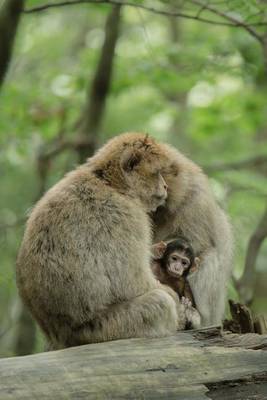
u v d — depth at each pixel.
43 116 21.31
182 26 30.59
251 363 8.96
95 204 10.08
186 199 11.71
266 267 20.31
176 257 11.40
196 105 26.12
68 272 9.76
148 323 9.83
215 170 21.39
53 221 9.95
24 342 19.16
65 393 8.29
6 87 21.36
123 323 9.80
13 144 22.27
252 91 24.88
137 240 10.09
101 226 9.94
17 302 20.30
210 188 12.23
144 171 10.87
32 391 8.20
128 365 8.76
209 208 11.93
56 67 26.25
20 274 10.35
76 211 9.97
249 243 15.81
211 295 11.73
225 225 12.31
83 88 22.09
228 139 30.06
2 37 14.00
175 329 9.98
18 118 21.61
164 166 11.10
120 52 27.92
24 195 24.11
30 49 32.03
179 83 21.92
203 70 20.84
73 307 9.80
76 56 30.73
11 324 20.09
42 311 10.06
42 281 9.88
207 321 11.68
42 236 9.97
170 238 11.83
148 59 21.33
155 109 28.03
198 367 8.87
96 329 9.85
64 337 10.04
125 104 29.03
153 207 10.93
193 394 8.65
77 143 19.22
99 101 19.25
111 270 9.84
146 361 8.84
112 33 18.92
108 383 8.52
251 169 26.67
